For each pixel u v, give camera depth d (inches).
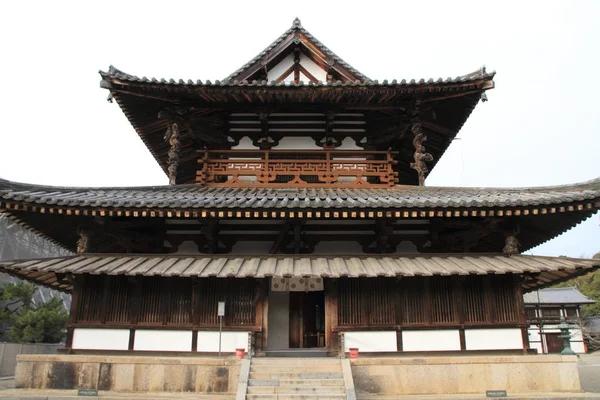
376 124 764.6
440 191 652.7
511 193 596.7
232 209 519.8
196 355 535.5
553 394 482.9
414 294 561.3
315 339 631.8
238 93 678.5
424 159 704.4
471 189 647.8
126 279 561.6
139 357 498.0
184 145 809.5
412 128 724.0
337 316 549.3
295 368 488.7
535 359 501.7
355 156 757.3
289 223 609.0
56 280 629.9
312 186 706.8
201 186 699.4
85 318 549.0
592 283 2891.2
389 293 558.3
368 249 632.4
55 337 1214.3
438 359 497.0
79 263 541.0
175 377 488.4
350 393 434.9
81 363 496.7
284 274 505.7
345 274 513.3
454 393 486.6
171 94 678.5
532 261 555.5
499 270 521.7
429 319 551.5
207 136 756.6
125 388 486.3
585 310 2751.0
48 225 606.2
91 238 595.2
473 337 547.8
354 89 668.1
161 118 701.9
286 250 623.8
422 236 634.8
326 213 525.3
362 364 490.6
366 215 528.4
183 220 619.8
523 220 593.9
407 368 492.1
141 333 544.1
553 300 2391.7
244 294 555.8
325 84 657.6
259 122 773.9
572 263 533.0
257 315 545.3
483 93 687.1
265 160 725.9
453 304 558.6
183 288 559.5
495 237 637.3
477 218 588.7
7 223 1780.3
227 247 629.3
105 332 544.7
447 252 623.5
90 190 600.4
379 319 550.3
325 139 769.6
